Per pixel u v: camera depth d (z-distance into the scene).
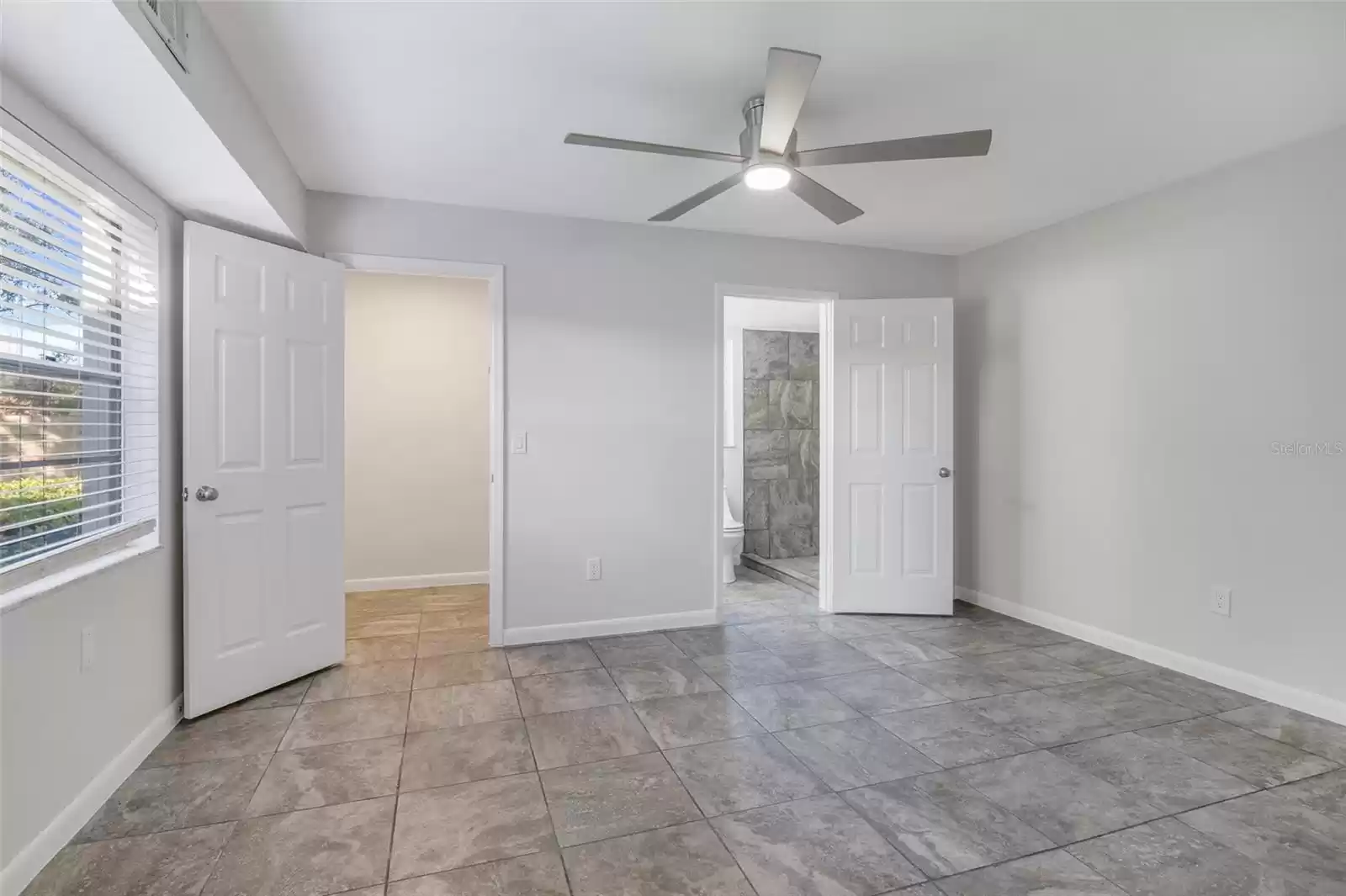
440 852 1.87
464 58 2.17
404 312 5.01
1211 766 2.36
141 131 1.99
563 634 3.77
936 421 4.26
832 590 4.35
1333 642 2.71
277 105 2.46
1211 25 2.01
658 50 2.13
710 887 1.73
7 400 1.85
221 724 2.65
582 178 3.18
